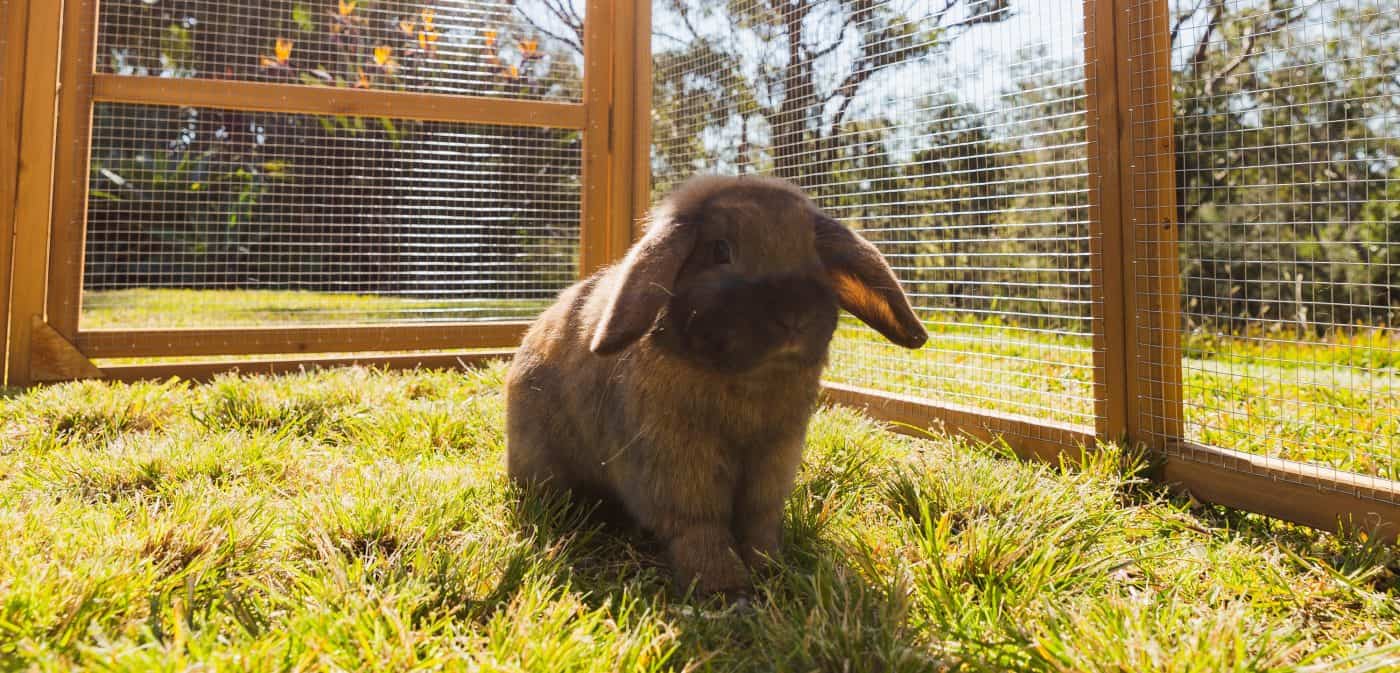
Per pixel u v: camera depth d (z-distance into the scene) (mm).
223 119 1646
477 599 434
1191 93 1290
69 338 1052
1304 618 466
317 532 496
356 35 1583
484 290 1307
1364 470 672
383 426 807
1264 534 619
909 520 565
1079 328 997
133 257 1534
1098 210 749
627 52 1211
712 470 506
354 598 393
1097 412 756
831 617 422
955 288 1322
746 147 1164
